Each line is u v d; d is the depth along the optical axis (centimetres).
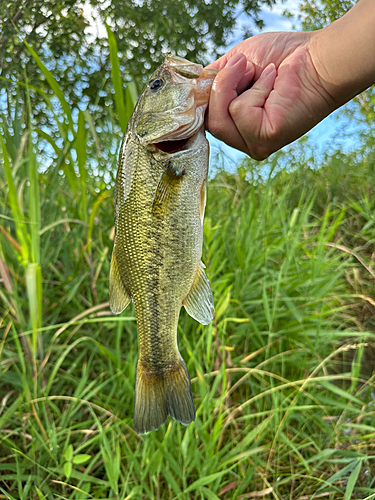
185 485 35
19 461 40
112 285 31
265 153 29
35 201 41
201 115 29
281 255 65
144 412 30
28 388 38
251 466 40
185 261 30
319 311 55
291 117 27
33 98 146
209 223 55
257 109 27
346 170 100
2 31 153
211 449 38
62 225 57
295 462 43
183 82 29
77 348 50
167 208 29
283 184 92
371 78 26
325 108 28
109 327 49
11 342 47
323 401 43
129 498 35
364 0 26
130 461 38
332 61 26
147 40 183
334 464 42
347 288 69
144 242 29
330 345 58
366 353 60
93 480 36
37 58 46
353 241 79
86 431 39
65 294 51
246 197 72
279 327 53
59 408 46
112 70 48
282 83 27
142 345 31
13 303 43
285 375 50
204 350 47
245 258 55
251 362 50
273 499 40
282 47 31
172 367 31
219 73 28
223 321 47
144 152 29
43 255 49
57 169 52
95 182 68
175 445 41
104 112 150
